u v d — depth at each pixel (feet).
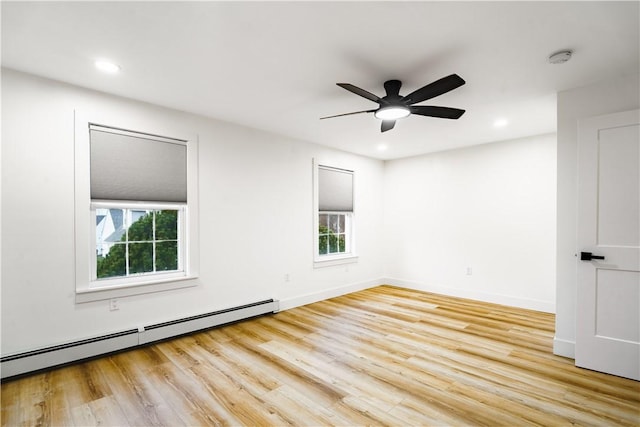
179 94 9.64
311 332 11.25
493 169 15.30
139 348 9.79
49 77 8.48
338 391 7.39
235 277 12.46
